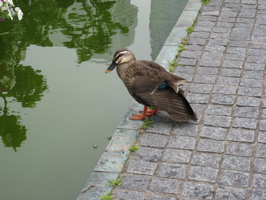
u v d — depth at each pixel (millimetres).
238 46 3418
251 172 2514
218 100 2949
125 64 2855
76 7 4383
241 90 3020
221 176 2496
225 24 3670
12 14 3850
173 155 2615
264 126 2766
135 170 2539
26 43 3912
